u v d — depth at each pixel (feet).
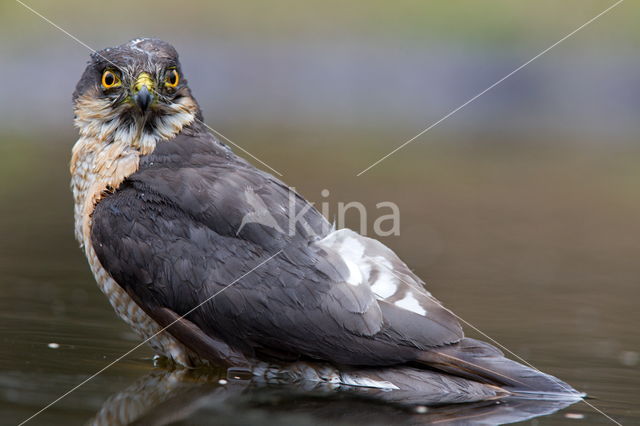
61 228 51.67
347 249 30.68
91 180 33.91
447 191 65.77
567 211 61.16
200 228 30.73
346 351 29.22
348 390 28.96
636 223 58.34
